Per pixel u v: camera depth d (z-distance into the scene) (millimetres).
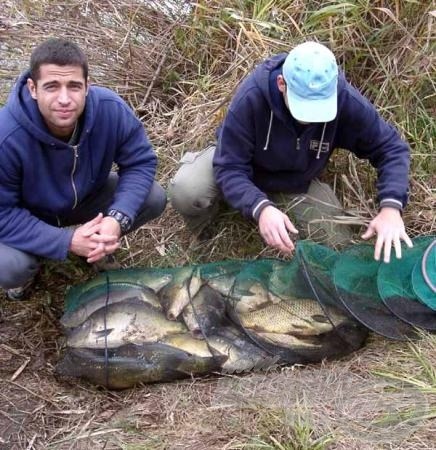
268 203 2600
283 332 2541
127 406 2457
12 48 3648
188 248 3018
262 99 2613
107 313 2527
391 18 3135
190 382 2502
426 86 3193
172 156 3219
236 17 3162
